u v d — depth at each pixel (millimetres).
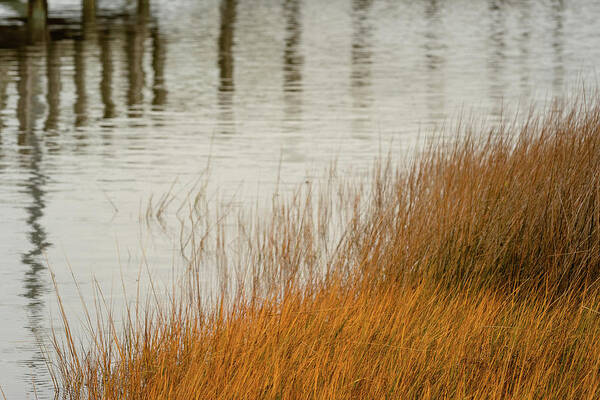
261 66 63500
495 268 21375
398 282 20422
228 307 18641
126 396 15758
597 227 21516
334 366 15695
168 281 23703
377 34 85375
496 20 102125
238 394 15023
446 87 55000
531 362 16594
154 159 36875
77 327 20812
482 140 30469
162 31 81688
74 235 27594
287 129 42844
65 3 100500
